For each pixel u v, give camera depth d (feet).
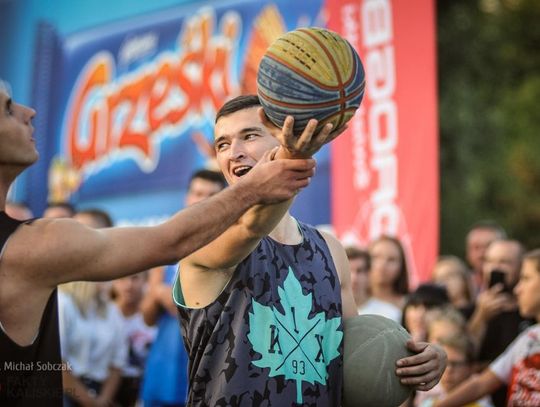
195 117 28.91
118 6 31.50
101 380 20.70
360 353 10.85
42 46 33.73
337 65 9.34
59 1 33.35
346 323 11.21
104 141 31.60
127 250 8.82
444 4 49.83
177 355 19.24
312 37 9.47
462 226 46.73
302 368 10.46
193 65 29.14
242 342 10.27
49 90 33.50
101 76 31.99
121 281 23.13
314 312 10.76
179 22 29.68
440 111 47.78
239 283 10.44
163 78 29.99
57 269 8.82
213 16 28.68
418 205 23.68
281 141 9.12
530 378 15.98
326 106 9.21
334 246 11.55
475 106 48.52
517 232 48.60
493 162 48.24
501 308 19.71
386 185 24.14
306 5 26.20
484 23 50.39
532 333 16.34
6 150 9.30
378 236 23.71
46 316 9.25
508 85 50.39
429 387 11.07
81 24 32.76
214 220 8.93
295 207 25.58
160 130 29.86
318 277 10.98
